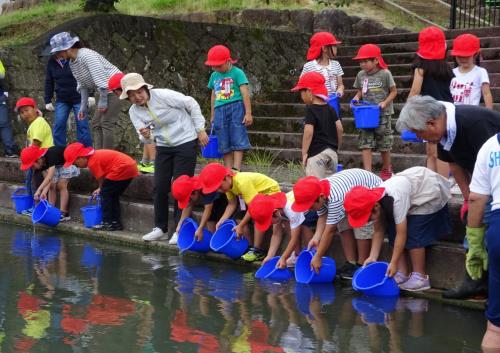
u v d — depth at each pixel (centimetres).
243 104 729
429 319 443
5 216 823
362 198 479
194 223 624
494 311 371
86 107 805
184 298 491
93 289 514
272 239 578
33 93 977
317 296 497
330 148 591
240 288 518
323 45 716
